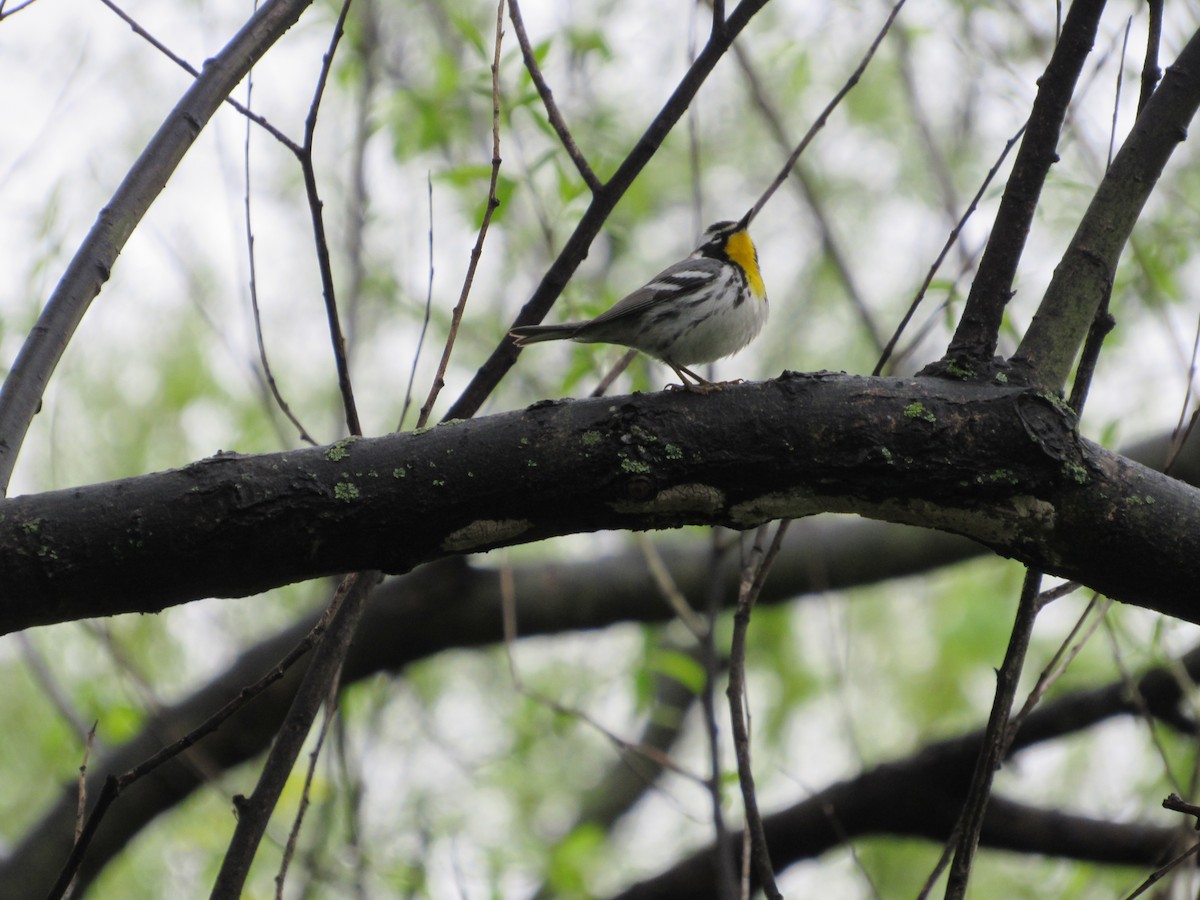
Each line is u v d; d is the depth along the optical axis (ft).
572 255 23.20
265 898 40.47
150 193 20.74
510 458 18.42
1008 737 20.86
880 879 47.57
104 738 40.50
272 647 39.32
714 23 21.84
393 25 50.67
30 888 37.14
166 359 49.93
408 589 40.37
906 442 18.22
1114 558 18.43
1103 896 41.22
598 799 52.39
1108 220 19.60
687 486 18.48
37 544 17.84
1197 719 28.35
